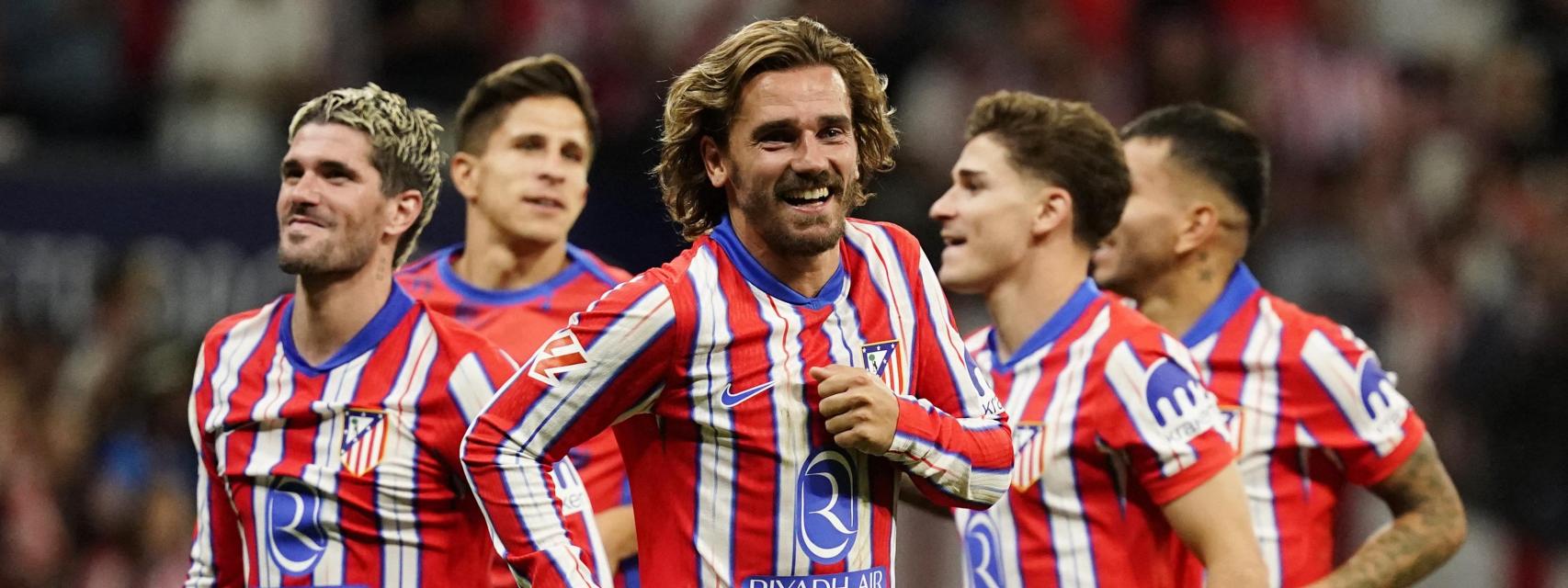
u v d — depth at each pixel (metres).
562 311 15.78
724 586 10.52
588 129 15.98
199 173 26.20
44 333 25.67
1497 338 29.97
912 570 24.36
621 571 14.28
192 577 12.84
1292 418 13.86
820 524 10.55
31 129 30.64
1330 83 34.69
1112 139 13.45
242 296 26.20
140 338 25.64
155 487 24.81
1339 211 33.47
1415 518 13.83
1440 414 30.25
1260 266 32.34
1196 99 32.78
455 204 25.55
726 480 10.48
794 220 10.26
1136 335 12.88
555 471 11.01
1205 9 34.34
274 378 12.34
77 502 24.66
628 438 10.91
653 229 28.06
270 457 12.24
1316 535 13.96
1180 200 14.22
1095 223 13.40
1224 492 12.55
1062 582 12.93
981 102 13.73
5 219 25.86
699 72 10.56
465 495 12.20
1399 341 31.75
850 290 10.85
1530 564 28.33
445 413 12.02
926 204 29.91
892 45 32.38
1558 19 39.28
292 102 30.34
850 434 10.28
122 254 25.91
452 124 30.36
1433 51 37.91
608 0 32.41
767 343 10.50
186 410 25.33
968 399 11.23
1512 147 37.34
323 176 12.09
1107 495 12.88
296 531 12.12
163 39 31.27
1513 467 28.97
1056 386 13.02
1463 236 33.84
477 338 12.27
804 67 10.34
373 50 31.62
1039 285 13.34
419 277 16.16
